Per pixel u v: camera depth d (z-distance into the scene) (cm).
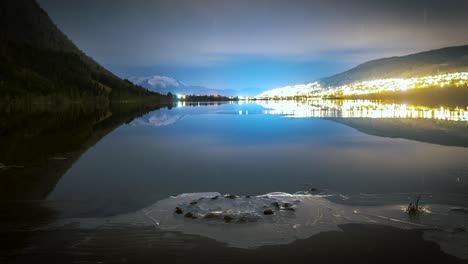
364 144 2870
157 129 4394
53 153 2514
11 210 1248
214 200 1291
